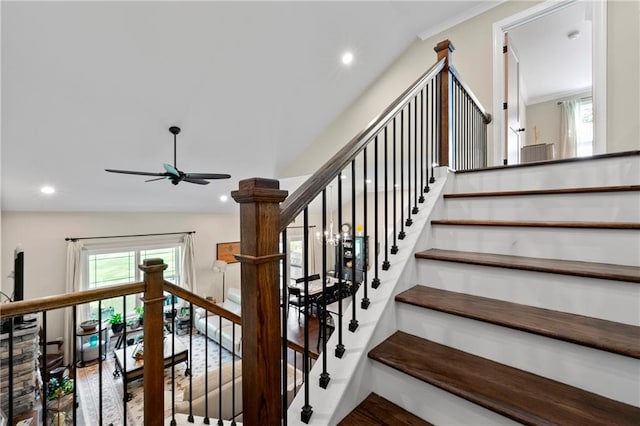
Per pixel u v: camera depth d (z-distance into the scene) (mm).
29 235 4863
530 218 1532
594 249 1224
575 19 3727
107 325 5441
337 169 1074
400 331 1281
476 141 2951
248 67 3338
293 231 8320
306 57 3555
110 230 5621
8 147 3340
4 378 3094
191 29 2758
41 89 2803
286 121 4430
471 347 1104
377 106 4422
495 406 827
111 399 4039
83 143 3592
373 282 1323
